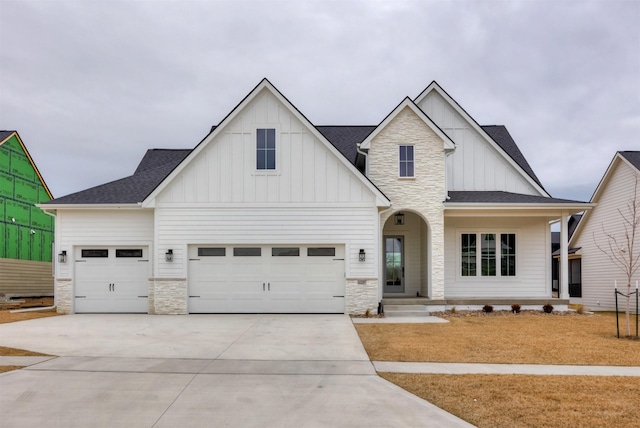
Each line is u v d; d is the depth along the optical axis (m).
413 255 19.61
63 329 12.85
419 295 19.25
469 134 20.38
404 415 6.08
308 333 12.28
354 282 16.53
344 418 5.98
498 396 6.80
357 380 7.66
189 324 13.96
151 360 8.97
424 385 7.35
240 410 6.27
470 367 8.59
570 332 12.51
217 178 16.77
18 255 28.06
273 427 5.70
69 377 7.71
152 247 17.33
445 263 19.14
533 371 8.31
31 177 29.72
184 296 16.58
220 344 10.67
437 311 17.08
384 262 19.72
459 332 12.44
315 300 16.72
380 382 7.54
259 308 16.72
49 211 17.59
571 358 9.33
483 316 16.09
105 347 10.22
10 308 20.11
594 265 24.92
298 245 16.80
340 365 8.67
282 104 16.81
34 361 8.79
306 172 16.78
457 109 20.34
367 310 16.25
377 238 16.64
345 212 16.67
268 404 6.50
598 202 24.53
